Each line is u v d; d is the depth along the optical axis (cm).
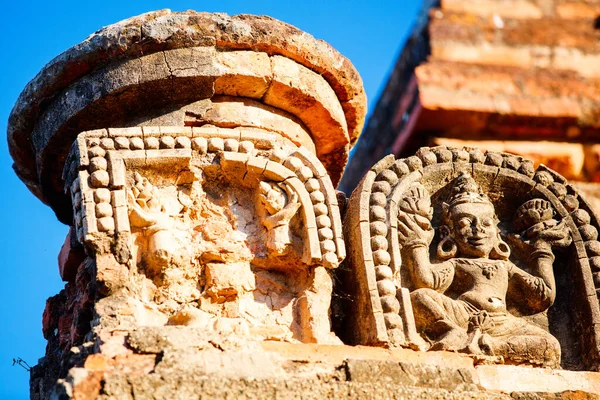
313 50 516
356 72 536
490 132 810
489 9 845
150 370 414
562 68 827
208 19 498
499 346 483
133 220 462
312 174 488
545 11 850
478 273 504
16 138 530
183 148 477
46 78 504
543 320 512
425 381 452
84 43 495
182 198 479
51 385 502
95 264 452
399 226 502
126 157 469
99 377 404
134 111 500
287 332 467
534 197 529
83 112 499
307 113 523
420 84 807
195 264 470
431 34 830
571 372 484
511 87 814
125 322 443
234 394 413
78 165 465
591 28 848
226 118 500
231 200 484
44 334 537
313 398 424
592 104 812
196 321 449
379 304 475
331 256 474
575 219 524
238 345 434
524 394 465
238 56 502
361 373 442
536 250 517
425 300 488
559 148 808
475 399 450
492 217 521
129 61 493
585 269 513
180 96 497
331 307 489
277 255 475
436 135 812
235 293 466
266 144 488
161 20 494
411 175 514
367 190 502
